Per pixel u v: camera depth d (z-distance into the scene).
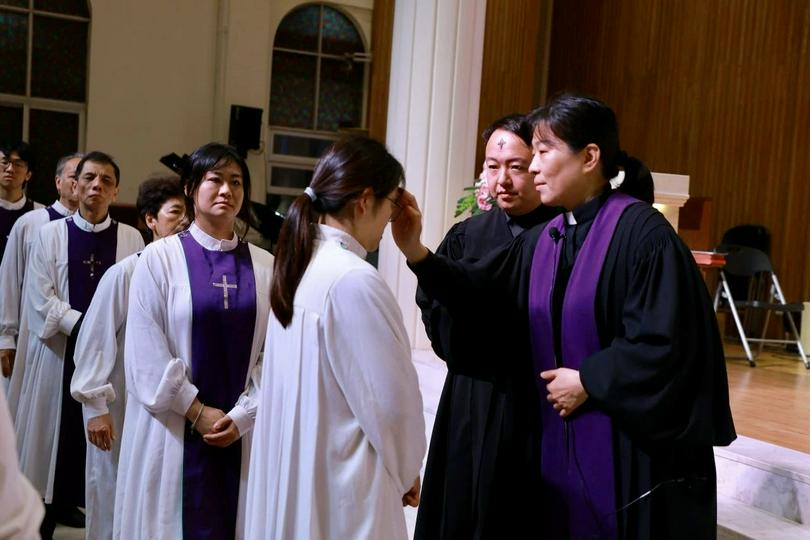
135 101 11.49
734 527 3.02
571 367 2.17
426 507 2.57
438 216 5.85
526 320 2.32
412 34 5.86
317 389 1.94
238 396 2.76
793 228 8.97
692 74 10.38
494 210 2.88
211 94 11.82
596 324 2.12
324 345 1.95
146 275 2.75
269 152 12.54
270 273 2.90
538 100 13.35
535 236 2.36
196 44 11.71
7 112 11.27
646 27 11.22
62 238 4.04
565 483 2.16
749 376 6.24
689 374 1.99
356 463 1.93
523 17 10.91
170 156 3.80
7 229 5.43
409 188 5.87
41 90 11.34
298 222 2.04
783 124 9.16
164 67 11.59
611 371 2.00
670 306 1.98
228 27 11.73
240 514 2.72
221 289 2.79
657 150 10.89
